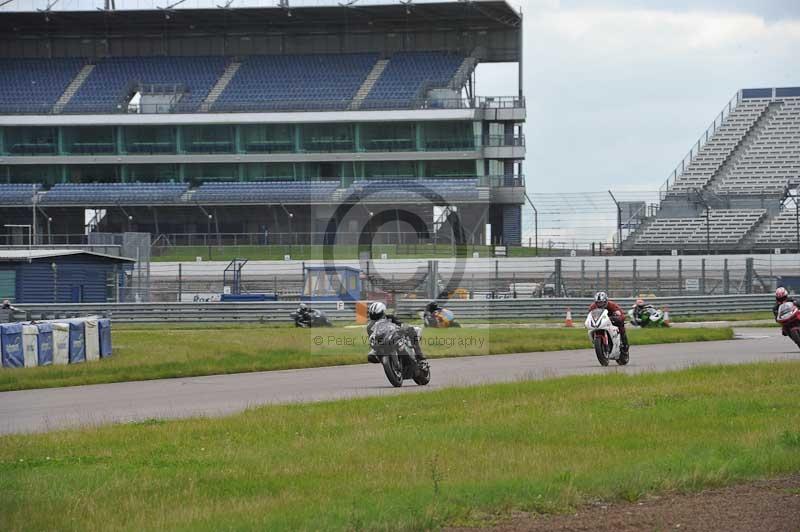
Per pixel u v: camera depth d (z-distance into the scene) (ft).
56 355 198.29
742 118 591.78
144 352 217.15
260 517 67.21
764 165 560.61
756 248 490.08
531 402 122.42
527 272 420.36
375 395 139.44
